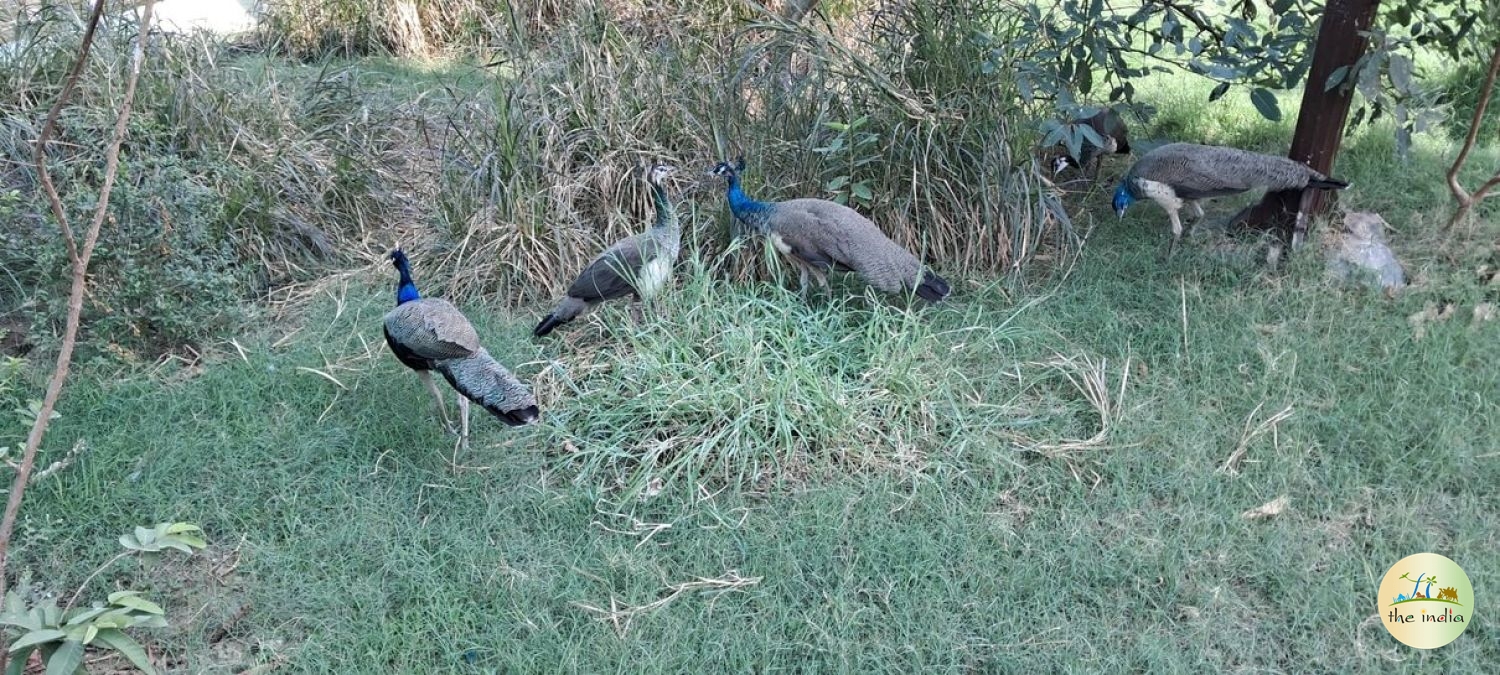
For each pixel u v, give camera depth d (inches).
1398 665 134.4
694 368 183.0
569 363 199.3
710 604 146.2
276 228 238.5
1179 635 140.4
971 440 172.9
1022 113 227.8
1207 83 309.0
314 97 280.4
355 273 235.6
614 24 259.1
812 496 163.9
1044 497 165.5
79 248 192.4
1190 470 166.7
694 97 245.3
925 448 175.2
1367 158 252.8
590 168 239.0
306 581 152.3
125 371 197.6
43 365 198.4
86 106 244.1
